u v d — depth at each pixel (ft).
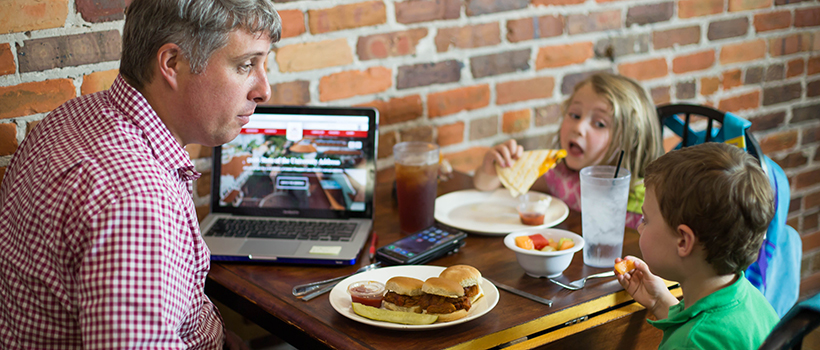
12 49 3.74
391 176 5.42
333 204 4.04
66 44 3.91
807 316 2.06
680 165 2.67
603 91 4.85
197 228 2.87
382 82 5.17
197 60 2.51
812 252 8.00
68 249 2.28
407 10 5.12
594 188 3.26
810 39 7.42
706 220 2.56
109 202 2.21
